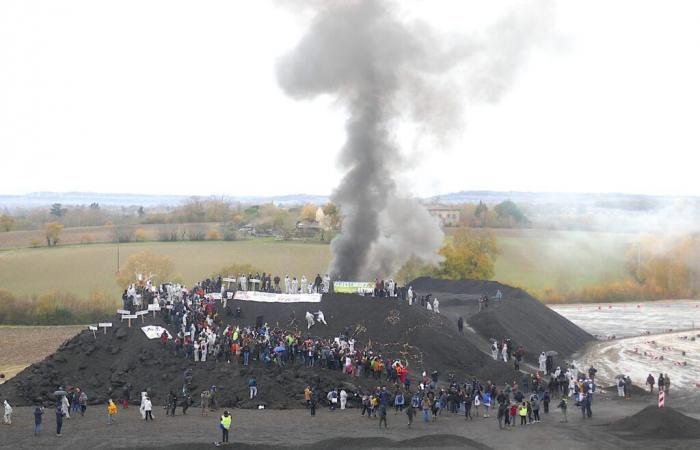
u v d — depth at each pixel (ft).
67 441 132.67
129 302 198.08
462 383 174.29
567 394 180.34
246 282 230.68
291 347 175.52
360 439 132.46
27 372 178.91
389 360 176.76
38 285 419.13
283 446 128.57
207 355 176.76
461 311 243.60
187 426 143.23
